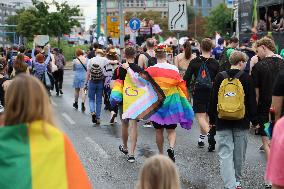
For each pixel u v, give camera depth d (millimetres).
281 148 4902
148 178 4906
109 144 14695
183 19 22875
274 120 8148
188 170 11664
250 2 28750
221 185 10477
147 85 11609
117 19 38875
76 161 4898
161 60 11602
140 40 40531
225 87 9383
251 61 14641
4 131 4695
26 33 75062
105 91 21344
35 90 4750
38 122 4762
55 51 28844
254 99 9492
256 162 12438
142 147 14273
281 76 7988
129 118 11703
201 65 12953
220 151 9617
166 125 11523
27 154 4699
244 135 9555
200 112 13422
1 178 4656
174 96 11383
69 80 42125
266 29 26469
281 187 4922
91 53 25188
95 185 10531
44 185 4727
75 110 22312
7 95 4762
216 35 33625
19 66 13750
